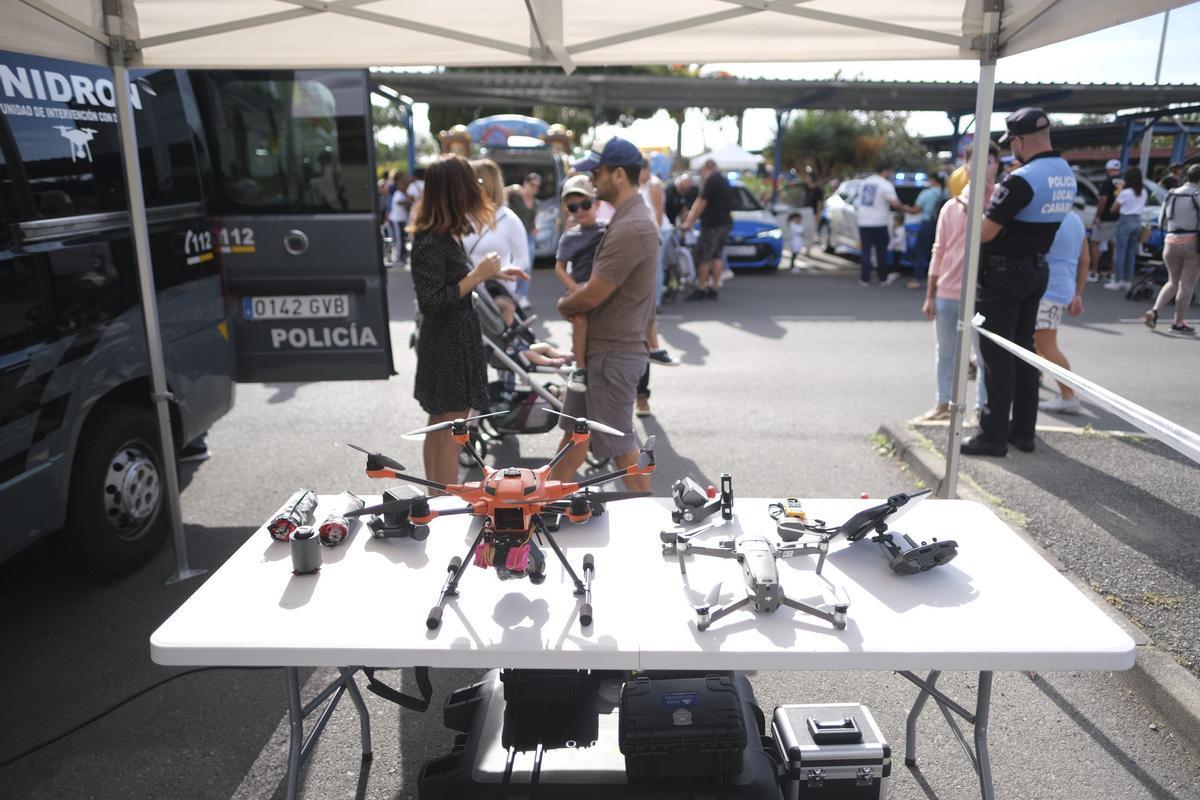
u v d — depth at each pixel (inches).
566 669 80.0
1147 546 152.2
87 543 146.6
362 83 185.8
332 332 196.1
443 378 143.6
